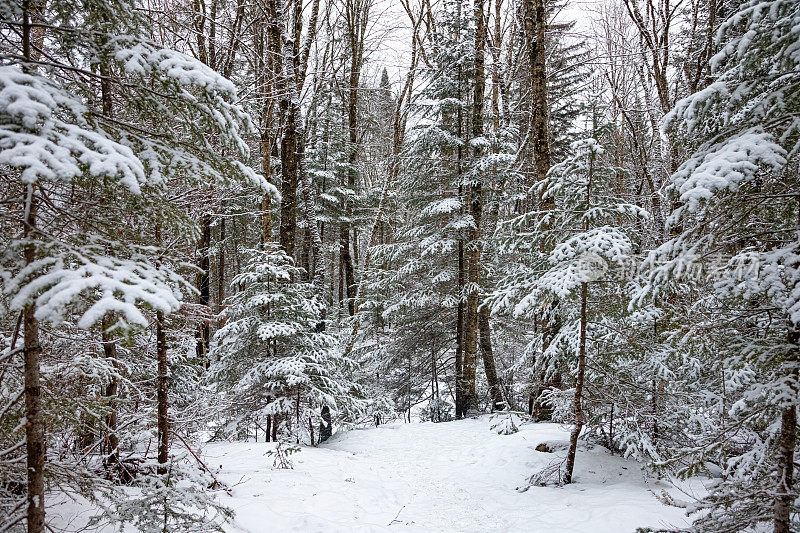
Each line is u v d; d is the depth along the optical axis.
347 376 11.83
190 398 7.50
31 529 2.87
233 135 3.75
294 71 11.42
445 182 14.03
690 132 4.06
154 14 7.84
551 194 7.05
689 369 6.43
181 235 4.13
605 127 6.39
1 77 2.46
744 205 3.74
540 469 7.54
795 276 3.30
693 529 3.83
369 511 5.91
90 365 4.33
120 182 2.72
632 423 7.06
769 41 3.31
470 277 12.92
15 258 2.75
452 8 13.31
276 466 7.23
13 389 3.58
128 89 3.65
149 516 3.63
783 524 3.35
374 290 16.17
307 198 16.00
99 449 5.64
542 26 10.37
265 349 9.72
